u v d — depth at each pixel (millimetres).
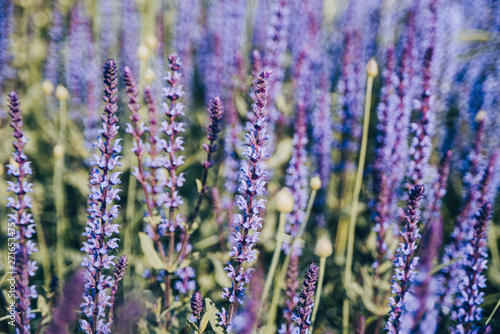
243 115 951
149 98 807
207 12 1235
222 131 979
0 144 993
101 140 740
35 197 953
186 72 1083
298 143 884
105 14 1170
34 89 1081
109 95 736
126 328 815
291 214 891
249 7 1230
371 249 891
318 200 969
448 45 996
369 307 822
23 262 737
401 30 1048
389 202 887
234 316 772
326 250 763
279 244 760
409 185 865
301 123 882
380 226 844
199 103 1093
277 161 937
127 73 768
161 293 841
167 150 784
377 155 910
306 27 1100
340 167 988
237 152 940
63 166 972
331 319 868
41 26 1180
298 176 890
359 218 951
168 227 803
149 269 860
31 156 1014
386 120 901
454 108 1002
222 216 883
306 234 938
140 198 945
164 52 1091
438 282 828
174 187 792
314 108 1012
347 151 985
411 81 917
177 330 792
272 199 923
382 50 1054
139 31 1152
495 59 995
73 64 1078
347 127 985
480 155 865
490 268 888
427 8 1003
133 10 1158
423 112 855
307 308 734
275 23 965
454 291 828
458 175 956
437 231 812
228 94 997
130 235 876
